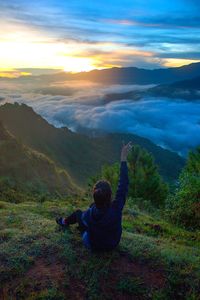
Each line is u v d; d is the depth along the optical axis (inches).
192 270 97.2
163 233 150.0
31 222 126.2
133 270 95.5
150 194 326.6
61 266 96.7
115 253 100.3
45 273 94.2
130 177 330.6
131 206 219.6
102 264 96.1
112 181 331.9
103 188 90.5
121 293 89.0
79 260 98.0
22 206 164.4
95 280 91.4
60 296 86.6
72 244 105.1
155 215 211.5
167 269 96.3
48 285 90.0
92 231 95.9
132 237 114.6
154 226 155.3
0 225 126.4
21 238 110.0
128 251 102.5
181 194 178.7
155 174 336.5
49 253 101.8
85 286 90.4
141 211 216.1
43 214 151.6
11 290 90.3
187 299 88.4
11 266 96.9
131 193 325.4
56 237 108.8
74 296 87.8
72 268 95.2
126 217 171.9
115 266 96.0
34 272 95.0
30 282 91.3
